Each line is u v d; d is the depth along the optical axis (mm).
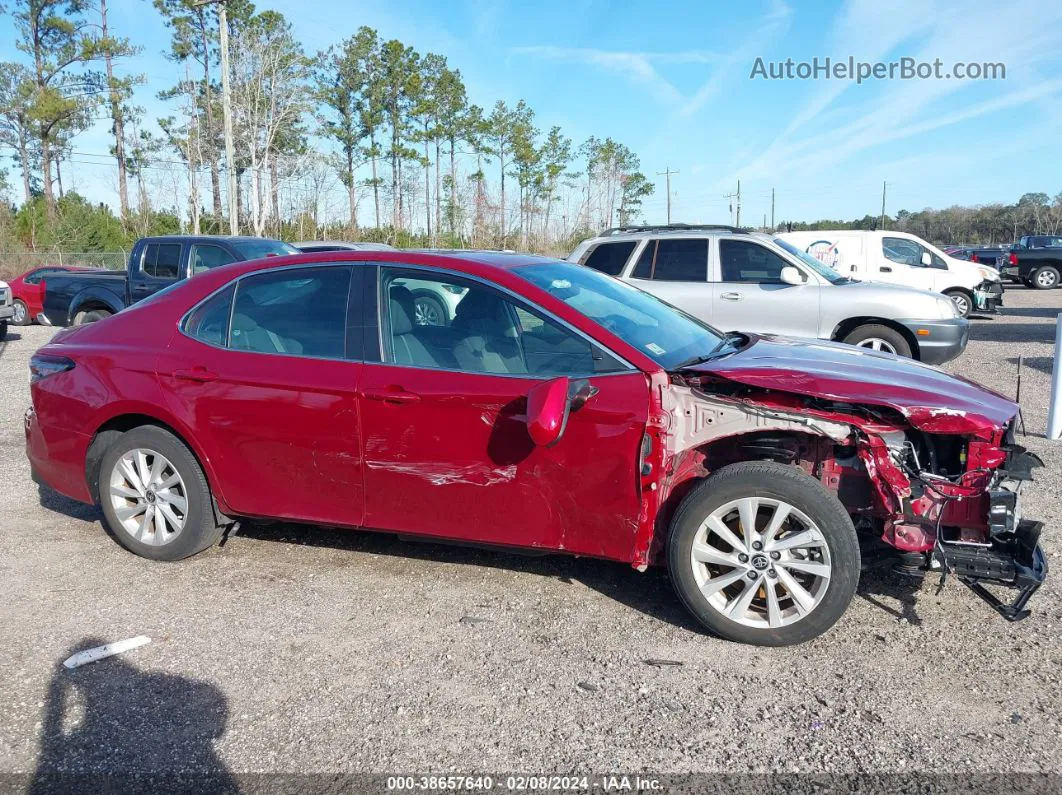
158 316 4543
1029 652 3484
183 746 2932
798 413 3473
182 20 49312
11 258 35031
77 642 3668
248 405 4129
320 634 3725
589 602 4012
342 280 4176
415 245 39750
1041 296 24953
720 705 3143
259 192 47688
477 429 3758
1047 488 5652
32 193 61031
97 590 4195
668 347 3924
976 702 3129
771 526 3463
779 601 3570
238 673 3406
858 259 15961
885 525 3510
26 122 55438
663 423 3516
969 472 3414
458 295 3967
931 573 4270
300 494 4148
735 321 9328
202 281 4531
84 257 35719
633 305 4367
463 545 3992
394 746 2922
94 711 3146
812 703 3145
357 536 4902
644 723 3035
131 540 4543
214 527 4461
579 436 3602
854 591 3408
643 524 3604
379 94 50625
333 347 4086
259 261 4434
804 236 16219
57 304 13805
